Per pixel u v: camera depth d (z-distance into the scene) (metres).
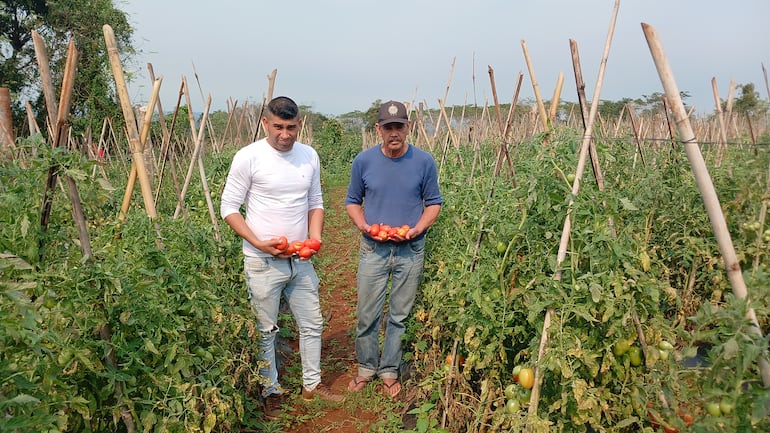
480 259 3.29
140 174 2.89
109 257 2.51
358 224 4.03
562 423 2.58
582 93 2.50
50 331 1.99
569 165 2.63
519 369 2.75
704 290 4.63
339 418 3.94
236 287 4.01
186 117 11.45
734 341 1.67
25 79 17.75
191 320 3.06
